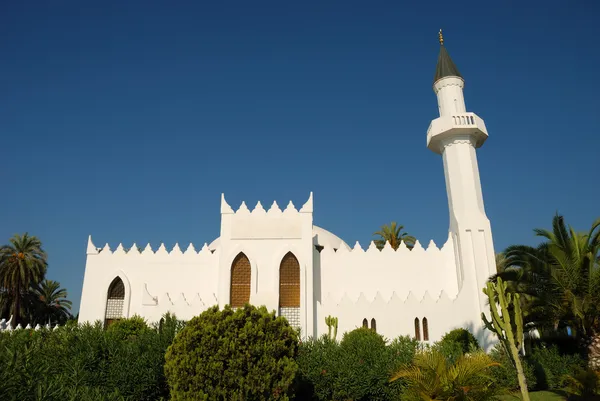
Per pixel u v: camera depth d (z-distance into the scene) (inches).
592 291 957.2
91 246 1489.9
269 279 1332.4
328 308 1316.4
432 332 1268.5
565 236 991.0
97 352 643.5
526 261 1039.0
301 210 1393.9
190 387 581.9
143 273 1465.3
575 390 840.9
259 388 587.8
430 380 579.8
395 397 740.7
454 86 1547.7
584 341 984.3
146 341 717.9
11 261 2182.6
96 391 410.6
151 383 651.5
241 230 1380.4
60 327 717.9
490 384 633.0
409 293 1306.6
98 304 1435.8
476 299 1296.8
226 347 594.2
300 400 773.3
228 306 641.6
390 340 1263.5
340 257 1465.3
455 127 1440.7
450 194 1457.9
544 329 1146.0
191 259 1476.4
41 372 401.7
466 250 1348.4
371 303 1301.7
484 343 1244.5
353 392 750.5
